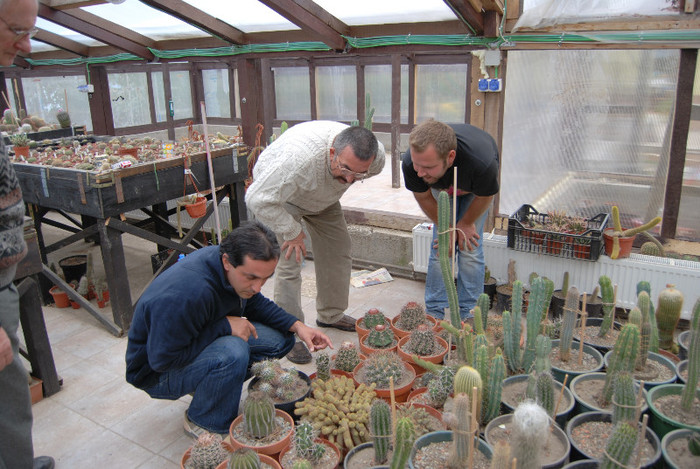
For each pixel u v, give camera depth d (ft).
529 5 11.14
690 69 10.59
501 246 11.77
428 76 20.21
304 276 13.93
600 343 8.71
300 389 7.94
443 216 7.77
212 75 28.02
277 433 7.06
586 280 11.09
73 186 10.85
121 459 7.66
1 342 5.29
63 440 8.09
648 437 6.38
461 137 8.85
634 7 10.46
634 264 10.54
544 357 7.21
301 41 14.23
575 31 10.97
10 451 6.68
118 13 14.08
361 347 9.33
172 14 13.12
